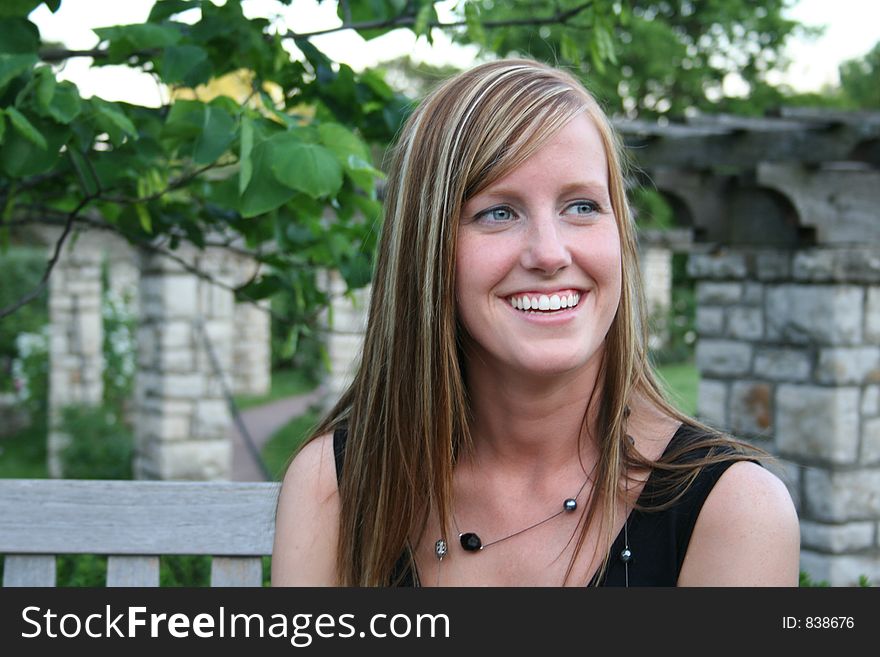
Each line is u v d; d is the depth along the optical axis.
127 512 2.01
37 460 11.64
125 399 11.85
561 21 2.48
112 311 11.86
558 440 1.52
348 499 1.63
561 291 1.39
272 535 2.00
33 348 12.43
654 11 16.44
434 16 2.31
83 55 2.29
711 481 1.46
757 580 1.41
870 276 5.40
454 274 1.44
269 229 2.67
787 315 5.66
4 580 2.00
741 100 17.77
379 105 2.55
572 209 1.41
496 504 1.54
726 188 5.70
